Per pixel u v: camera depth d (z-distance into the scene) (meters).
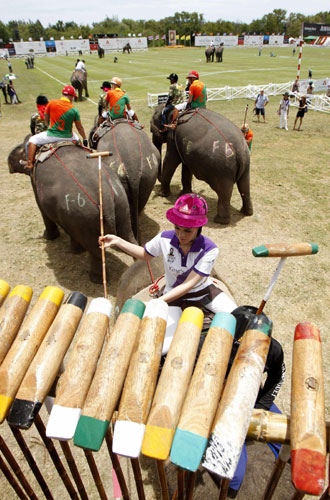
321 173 9.77
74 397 1.40
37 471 1.96
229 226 7.17
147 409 1.39
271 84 20.58
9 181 9.62
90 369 1.48
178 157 7.87
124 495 2.09
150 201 8.41
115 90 6.50
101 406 1.37
